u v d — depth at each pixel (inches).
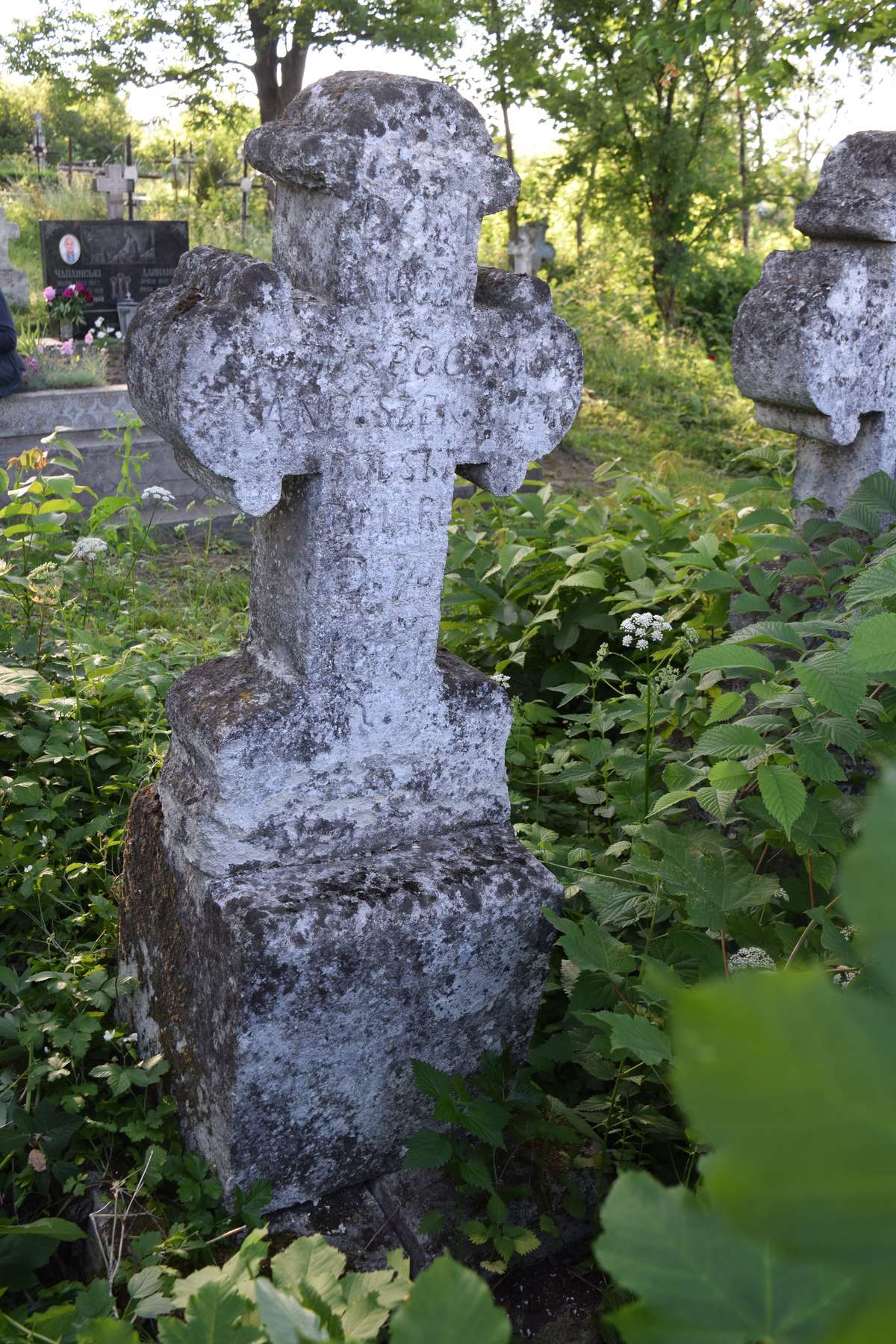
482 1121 79.7
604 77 641.6
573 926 81.3
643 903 98.1
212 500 254.1
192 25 760.3
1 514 171.8
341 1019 82.8
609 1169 88.1
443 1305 22.4
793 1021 11.2
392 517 84.6
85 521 256.5
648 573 175.0
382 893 84.5
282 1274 53.3
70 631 161.2
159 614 207.6
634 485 199.2
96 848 122.0
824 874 86.7
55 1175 83.8
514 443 88.8
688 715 132.3
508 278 88.2
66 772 132.7
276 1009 79.9
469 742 92.3
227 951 79.7
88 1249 81.2
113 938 108.7
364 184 76.8
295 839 86.3
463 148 80.0
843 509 137.1
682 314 713.6
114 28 796.6
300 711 84.2
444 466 86.0
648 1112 87.0
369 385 81.1
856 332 127.5
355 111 75.9
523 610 168.1
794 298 126.7
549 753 138.4
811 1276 20.1
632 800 118.2
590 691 160.4
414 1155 78.8
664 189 655.8
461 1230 83.7
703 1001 11.4
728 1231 21.0
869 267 127.6
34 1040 90.6
